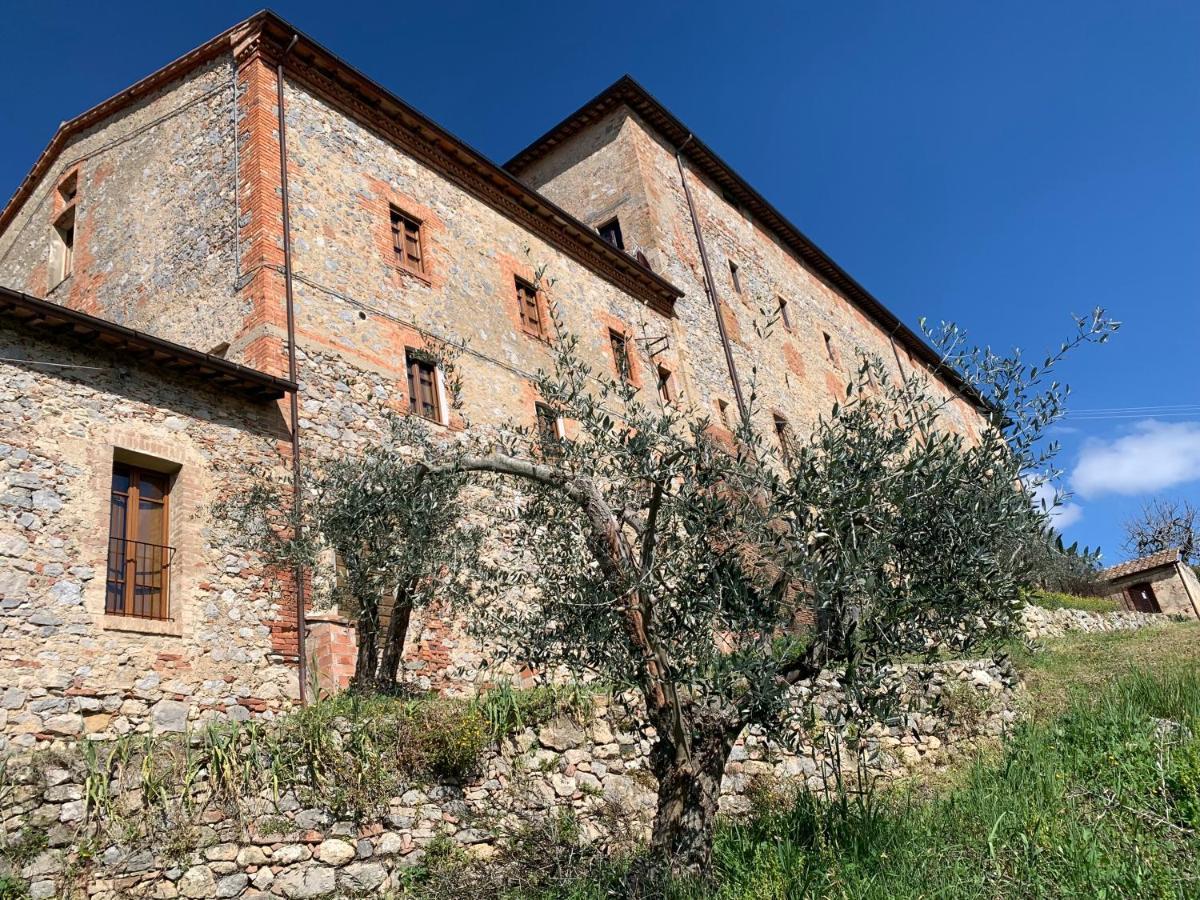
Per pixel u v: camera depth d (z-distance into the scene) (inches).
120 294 552.7
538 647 274.7
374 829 285.7
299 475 429.1
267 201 485.4
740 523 260.1
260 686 376.2
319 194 520.4
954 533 250.4
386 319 527.5
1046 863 230.2
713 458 277.1
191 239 518.9
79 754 250.1
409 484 358.6
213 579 375.9
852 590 236.5
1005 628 265.9
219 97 539.8
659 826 260.8
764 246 1121.4
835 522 240.1
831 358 1168.8
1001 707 480.4
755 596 258.4
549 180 981.2
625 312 782.5
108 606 345.4
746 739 388.5
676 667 260.2
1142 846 231.5
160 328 515.2
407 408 515.2
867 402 273.7
